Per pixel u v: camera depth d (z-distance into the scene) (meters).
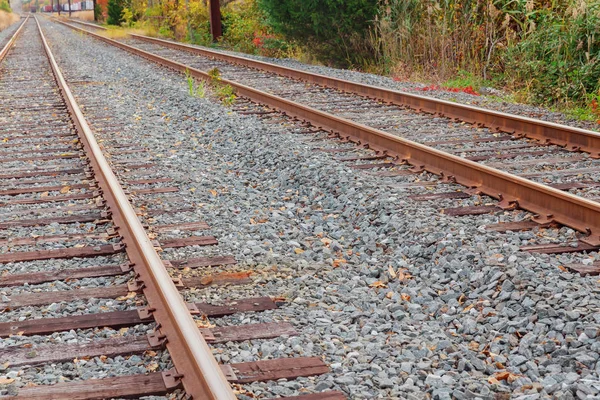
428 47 17.84
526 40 14.59
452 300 4.71
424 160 8.04
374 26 20.22
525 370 3.81
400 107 12.39
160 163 8.70
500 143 9.37
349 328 4.40
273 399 3.53
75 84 16.84
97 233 6.15
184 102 13.11
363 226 6.20
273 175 8.02
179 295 4.28
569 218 5.92
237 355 4.01
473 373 3.79
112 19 53.81
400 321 4.50
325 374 3.81
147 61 22.58
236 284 5.07
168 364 3.88
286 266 5.42
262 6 21.61
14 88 16.44
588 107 12.32
